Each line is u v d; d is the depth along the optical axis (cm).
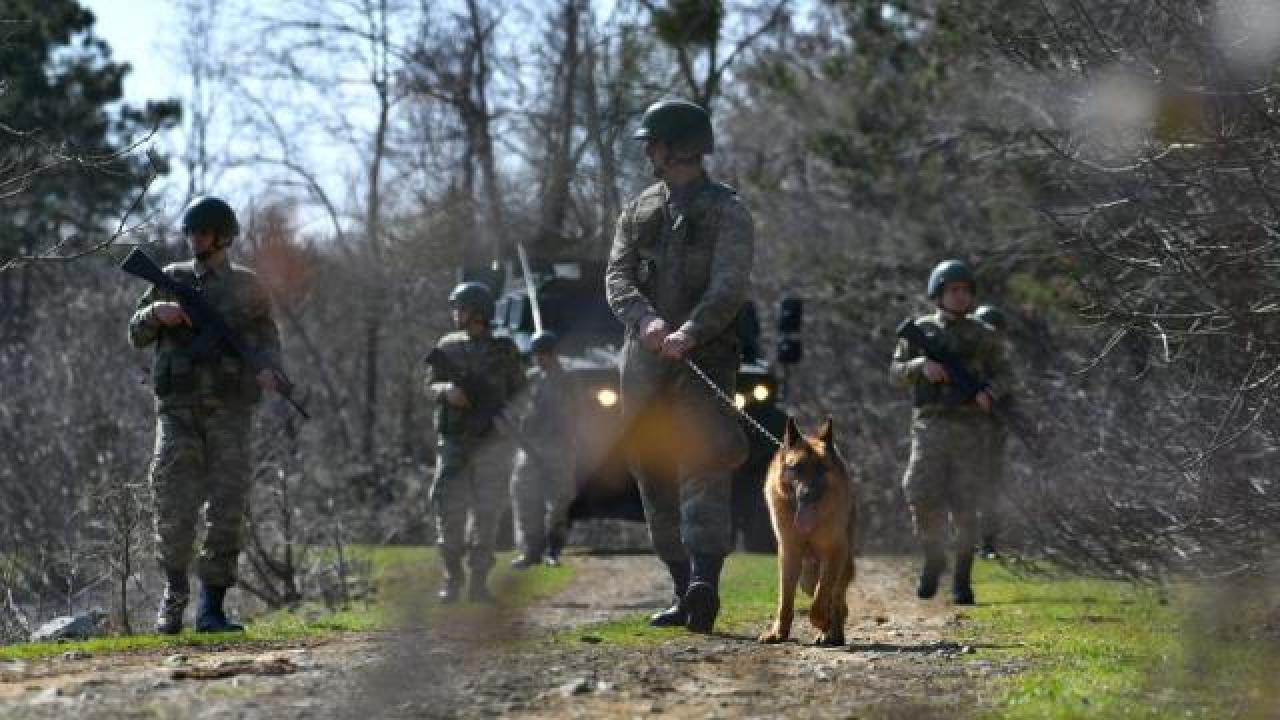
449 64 4769
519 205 4788
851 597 1593
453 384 1565
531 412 2070
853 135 3288
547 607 1454
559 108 4781
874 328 3347
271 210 4503
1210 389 1193
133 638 1120
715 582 1143
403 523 2800
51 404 2325
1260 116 1003
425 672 901
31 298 3369
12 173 1522
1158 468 1269
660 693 834
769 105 4362
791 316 2108
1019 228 2292
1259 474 1164
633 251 1180
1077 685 847
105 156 1366
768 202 4053
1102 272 1148
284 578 1828
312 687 838
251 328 1246
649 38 4656
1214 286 1071
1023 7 1321
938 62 2667
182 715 746
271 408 2303
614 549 2584
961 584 1511
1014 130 1945
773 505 1104
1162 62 1048
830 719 752
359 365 4684
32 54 3459
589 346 2292
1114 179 1151
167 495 1215
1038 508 1565
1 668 927
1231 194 1059
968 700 806
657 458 1187
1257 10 1000
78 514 1872
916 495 1540
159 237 2639
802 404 3850
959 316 1555
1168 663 927
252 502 1972
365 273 4638
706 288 1162
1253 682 843
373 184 4850
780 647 1062
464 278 2642
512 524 2411
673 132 1164
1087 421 1541
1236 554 1152
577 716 762
